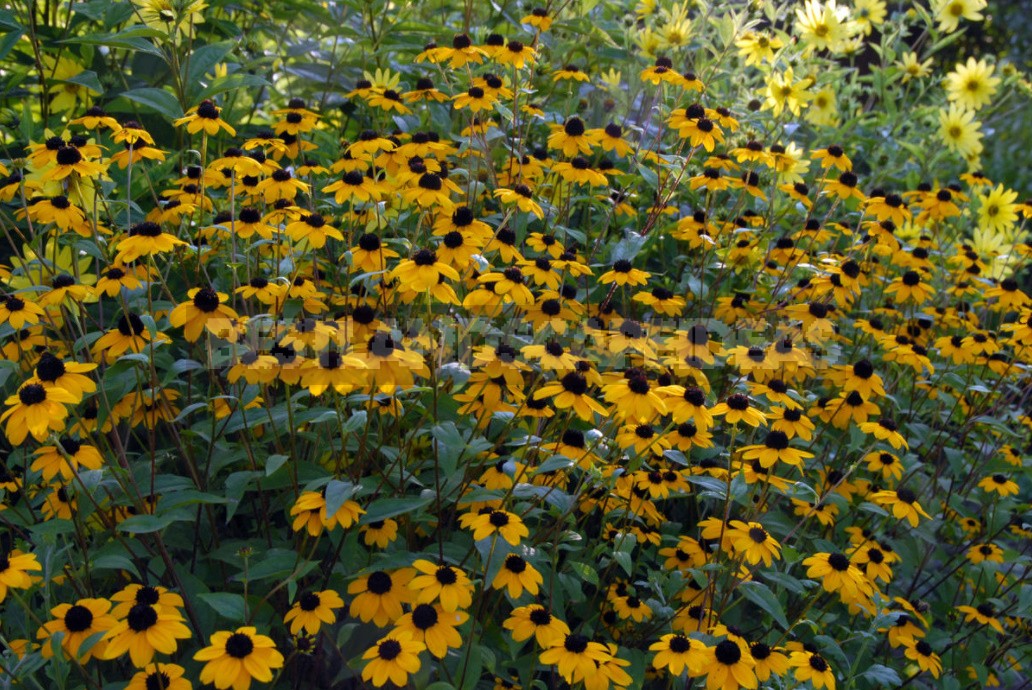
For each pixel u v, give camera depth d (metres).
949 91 5.59
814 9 4.68
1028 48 11.09
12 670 1.93
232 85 3.41
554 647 2.18
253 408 2.45
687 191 3.99
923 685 3.22
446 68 4.16
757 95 4.87
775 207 4.24
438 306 2.92
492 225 3.21
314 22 4.44
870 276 4.23
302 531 2.51
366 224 3.15
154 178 3.16
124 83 3.81
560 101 4.70
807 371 3.20
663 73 3.68
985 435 3.81
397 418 2.36
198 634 2.25
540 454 2.63
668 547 3.01
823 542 2.89
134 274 2.58
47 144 2.59
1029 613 3.03
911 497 2.84
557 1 4.32
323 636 2.25
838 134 4.86
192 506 2.41
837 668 2.92
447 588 2.06
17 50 3.83
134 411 2.37
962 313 4.26
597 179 3.20
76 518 2.29
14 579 1.91
